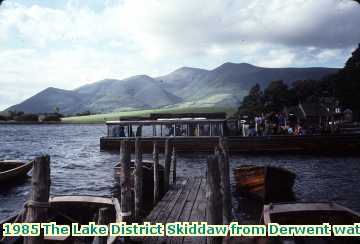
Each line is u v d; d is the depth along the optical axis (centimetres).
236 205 2045
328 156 4175
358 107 9362
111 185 2791
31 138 9231
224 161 1438
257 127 4844
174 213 1490
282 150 4275
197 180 2403
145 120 4906
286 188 2177
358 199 2197
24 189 2633
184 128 4544
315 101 11362
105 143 4722
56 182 2944
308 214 1231
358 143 4212
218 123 4475
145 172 2311
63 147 6444
